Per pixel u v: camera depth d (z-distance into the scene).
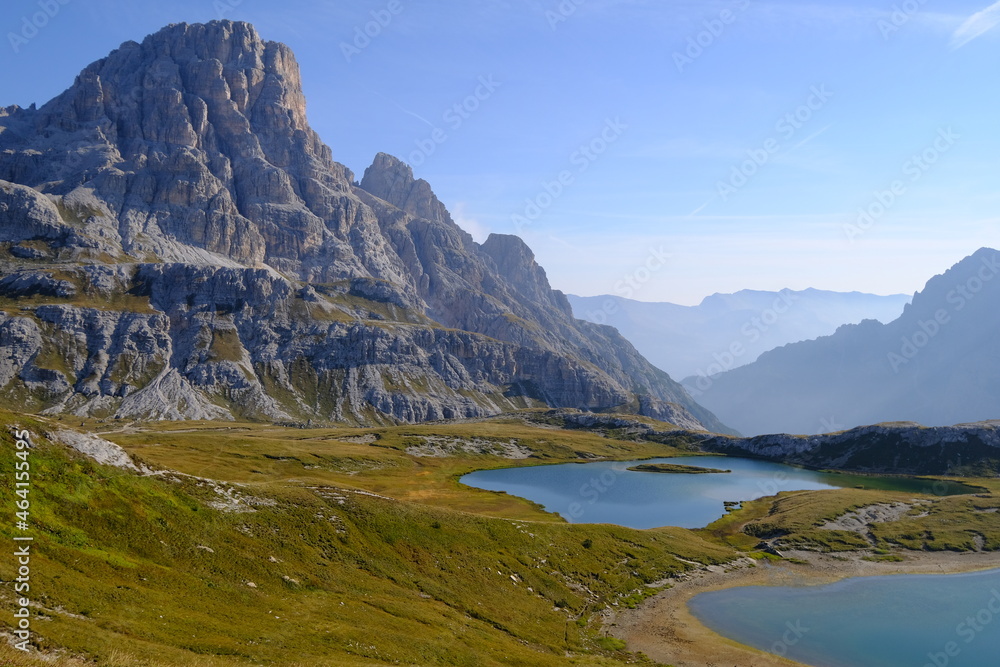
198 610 49.44
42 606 39.88
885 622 90.12
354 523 83.56
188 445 185.12
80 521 54.22
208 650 42.84
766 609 93.62
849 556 121.69
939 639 84.38
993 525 137.12
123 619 42.69
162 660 38.44
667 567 105.94
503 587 83.31
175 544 59.47
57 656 34.25
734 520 151.12
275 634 49.66
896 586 106.19
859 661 77.25
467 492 168.88
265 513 75.38
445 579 79.44
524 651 65.69
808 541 127.94
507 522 104.38
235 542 65.75
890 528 136.38
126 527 57.19
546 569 92.94
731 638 82.00
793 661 76.00
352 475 182.62
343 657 48.97
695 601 94.94
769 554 121.62
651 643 77.94
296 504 81.38
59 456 58.97
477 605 76.12
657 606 90.88
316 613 57.84
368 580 71.44
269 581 61.59
